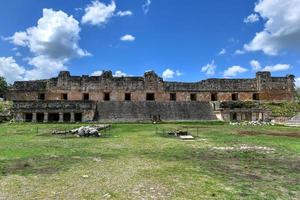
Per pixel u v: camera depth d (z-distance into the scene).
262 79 67.44
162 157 16.02
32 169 12.88
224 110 54.25
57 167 13.27
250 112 55.28
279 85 67.88
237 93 67.19
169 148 19.38
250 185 10.73
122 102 57.91
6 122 48.88
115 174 12.00
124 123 45.81
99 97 63.91
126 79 64.69
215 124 45.16
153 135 28.03
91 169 12.88
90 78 64.12
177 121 49.56
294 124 45.75
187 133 28.52
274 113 56.94
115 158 15.55
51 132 30.62
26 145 20.45
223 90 66.88
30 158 15.38
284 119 54.25
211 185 10.59
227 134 29.28
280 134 29.34
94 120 51.28
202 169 13.18
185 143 22.03
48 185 10.41
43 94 63.91
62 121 50.91
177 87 65.81
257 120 54.25
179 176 11.78
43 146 19.95
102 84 64.00
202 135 28.31
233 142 22.81
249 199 9.18
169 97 65.38
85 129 27.25
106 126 37.00
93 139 24.42
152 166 13.61
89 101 53.00
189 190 9.95
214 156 16.58
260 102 62.81
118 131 32.38
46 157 15.71
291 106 62.41
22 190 9.85
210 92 66.50
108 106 56.06
